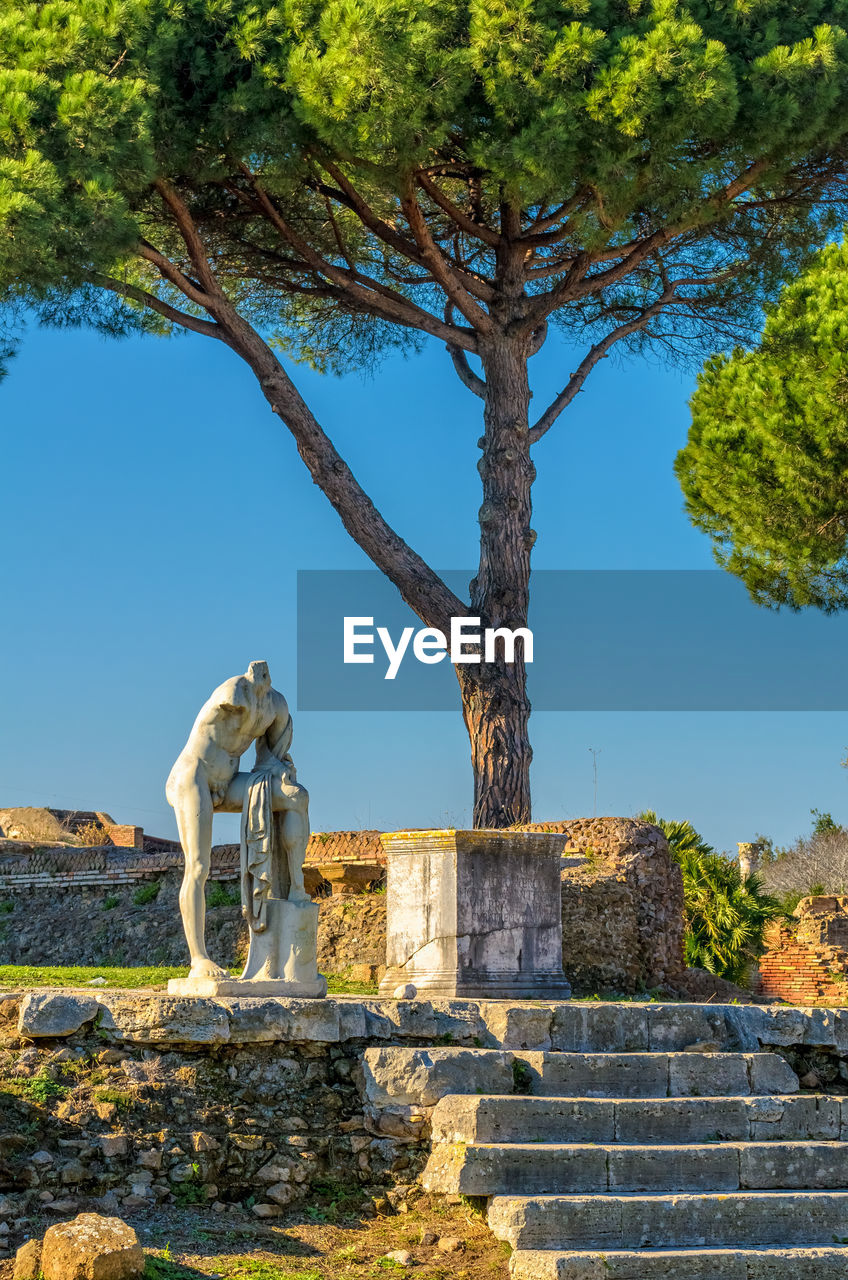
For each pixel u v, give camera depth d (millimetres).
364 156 16047
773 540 23203
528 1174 8297
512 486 18375
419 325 18797
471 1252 7945
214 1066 8867
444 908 11938
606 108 15625
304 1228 8281
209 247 19469
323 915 18078
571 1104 8852
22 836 30297
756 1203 8398
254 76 16297
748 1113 9359
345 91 15406
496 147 16000
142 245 16750
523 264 18688
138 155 15812
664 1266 7754
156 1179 8297
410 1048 9109
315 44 16188
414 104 15516
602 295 20875
